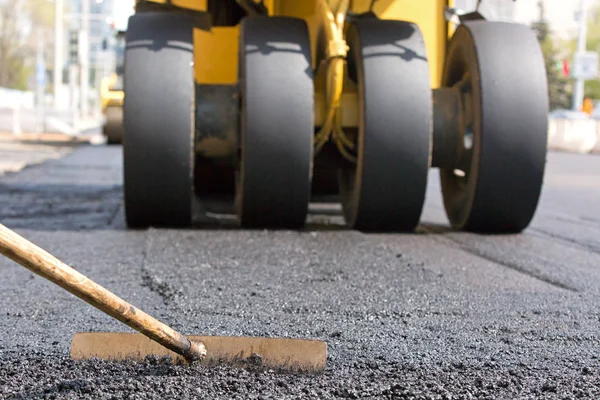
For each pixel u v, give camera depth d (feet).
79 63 114.11
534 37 20.85
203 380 11.50
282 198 20.34
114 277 16.55
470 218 20.90
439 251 18.98
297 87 20.04
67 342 13.41
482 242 20.06
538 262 18.25
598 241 20.92
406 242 19.84
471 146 20.93
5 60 197.47
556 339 13.87
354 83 21.17
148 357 12.29
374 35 20.54
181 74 20.21
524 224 20.92
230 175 24.75
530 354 13.26
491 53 20.43
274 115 19.95
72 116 106.63
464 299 15.60
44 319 14.38
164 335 10.86
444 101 21.13
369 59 20.21
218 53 22.58
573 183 37.40
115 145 74.23
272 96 19.97
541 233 21.80
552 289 16.34
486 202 20.58
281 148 20.01
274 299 15.38
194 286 15.99
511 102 20.18
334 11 19.86
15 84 208.54
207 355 12.05
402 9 22.31
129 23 20.77
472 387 11.69
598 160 59.93
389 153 20.07
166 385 11.28
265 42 20.31
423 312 14.92
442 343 13.60
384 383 11.76
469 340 13.74
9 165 43.80
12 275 16.78
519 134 20.20
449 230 21.62
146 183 20.26
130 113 20.08
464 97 21.16
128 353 12.34
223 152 20.95
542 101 20.30
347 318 14.56
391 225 20.86
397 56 20.30
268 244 19.08
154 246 18.74
